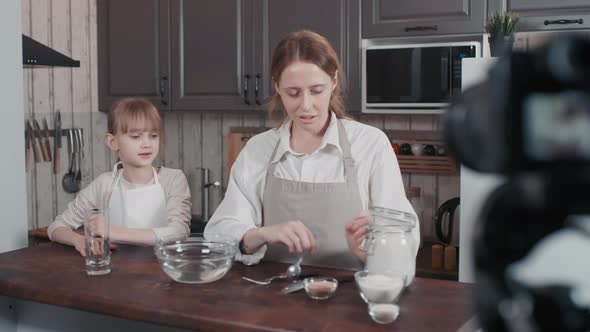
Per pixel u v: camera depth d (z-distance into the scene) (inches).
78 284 50.4
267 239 53.1
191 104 127.5
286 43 56.7
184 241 54.0
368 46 110.7
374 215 49.6
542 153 4.8
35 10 123.4
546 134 4.8
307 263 60.4
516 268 5.0
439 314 41.4
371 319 40.3
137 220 83.5
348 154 59.8
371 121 123.8
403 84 103.8
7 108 66.5
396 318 40.4
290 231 51.4
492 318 5.1
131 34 133.2
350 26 109.3
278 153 61.6
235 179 62.8
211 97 125.1
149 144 83.2
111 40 135.9
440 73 100.7
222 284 49.9
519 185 4.9
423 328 38.3
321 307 43.2
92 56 137.3
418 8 103.2
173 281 51.1
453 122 5.1
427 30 102.7
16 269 55.9
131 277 52.6
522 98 4.9
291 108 56.9
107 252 53.9
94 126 138.7
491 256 5.1
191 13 125.9
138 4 131.9
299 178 61.2
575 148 4.8
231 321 40.2
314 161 60.9
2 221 66.6
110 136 85.2
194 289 48.4
